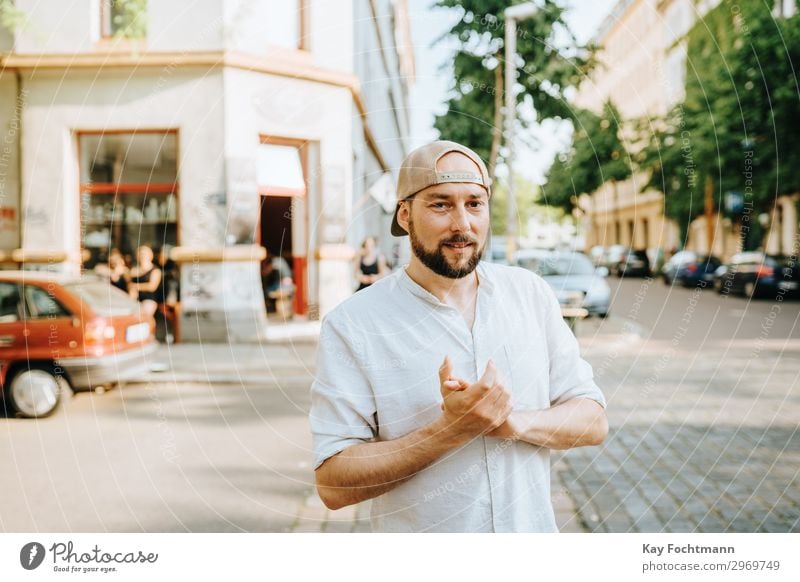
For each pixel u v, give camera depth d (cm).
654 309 1556
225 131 968
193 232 974
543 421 123
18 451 448
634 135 1686
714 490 347
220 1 956
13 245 975
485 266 134
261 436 492
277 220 1016
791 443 437
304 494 366
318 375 127
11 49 933
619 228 2966
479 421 114
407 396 123
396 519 126
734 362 799
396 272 132
